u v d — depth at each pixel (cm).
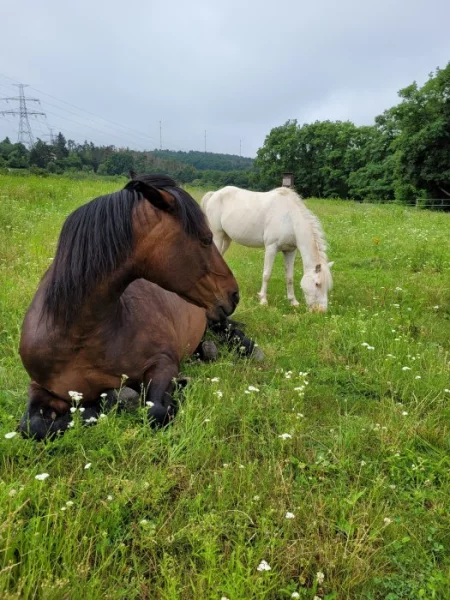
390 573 186
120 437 240
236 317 512
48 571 160
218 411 284
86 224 234
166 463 235
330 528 200
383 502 217
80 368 252
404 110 3338
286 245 612
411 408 317
